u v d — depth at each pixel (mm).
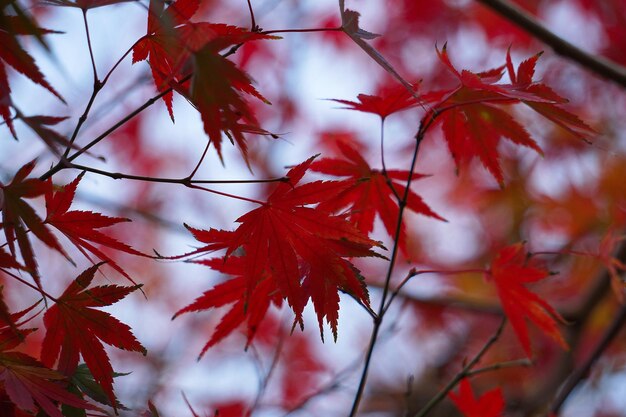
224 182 988
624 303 1343
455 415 1810
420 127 1064
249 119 951
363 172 1087
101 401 997
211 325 1968
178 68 953
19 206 955
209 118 949
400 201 1061
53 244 954
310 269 1003
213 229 999
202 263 1044
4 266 960
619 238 1169
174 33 951
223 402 1389
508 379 2035
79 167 977
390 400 1918
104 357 996
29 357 985
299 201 1003
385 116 1074
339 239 1012
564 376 1656
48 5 963
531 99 1018
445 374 2076
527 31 1259
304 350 1846
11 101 944
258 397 1171
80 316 992
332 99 1069
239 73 950
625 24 2047
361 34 992
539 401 1637
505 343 2121
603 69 1255
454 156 1082
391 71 991
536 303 1100
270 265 1002
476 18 2080
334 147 2119
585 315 1680
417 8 2092
